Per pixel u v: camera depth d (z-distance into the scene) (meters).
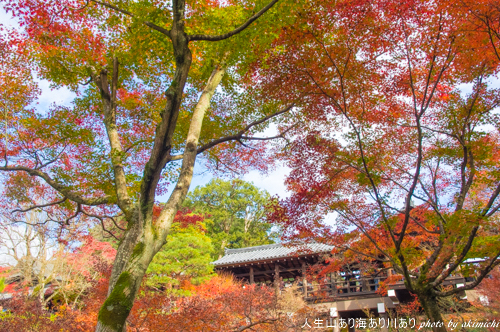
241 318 8.82
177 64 5.99
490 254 5.76
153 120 8.86
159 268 14.45
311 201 7.10
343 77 6.69
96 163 7.47
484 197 8.57
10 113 7.89
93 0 6.57
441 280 6.28
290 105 8.20
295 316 9.29
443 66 6.32
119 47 7.88
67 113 7.96
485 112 6.95
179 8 6.11
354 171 7.56
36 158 7.93
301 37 6.43
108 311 4.19
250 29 6.21
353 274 15.88
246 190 33.41
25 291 13.75
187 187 5.68
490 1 5.55
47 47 7.09
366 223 7.41
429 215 6.86
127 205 5.69
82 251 15.06
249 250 22.28
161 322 6.71
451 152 7.24
